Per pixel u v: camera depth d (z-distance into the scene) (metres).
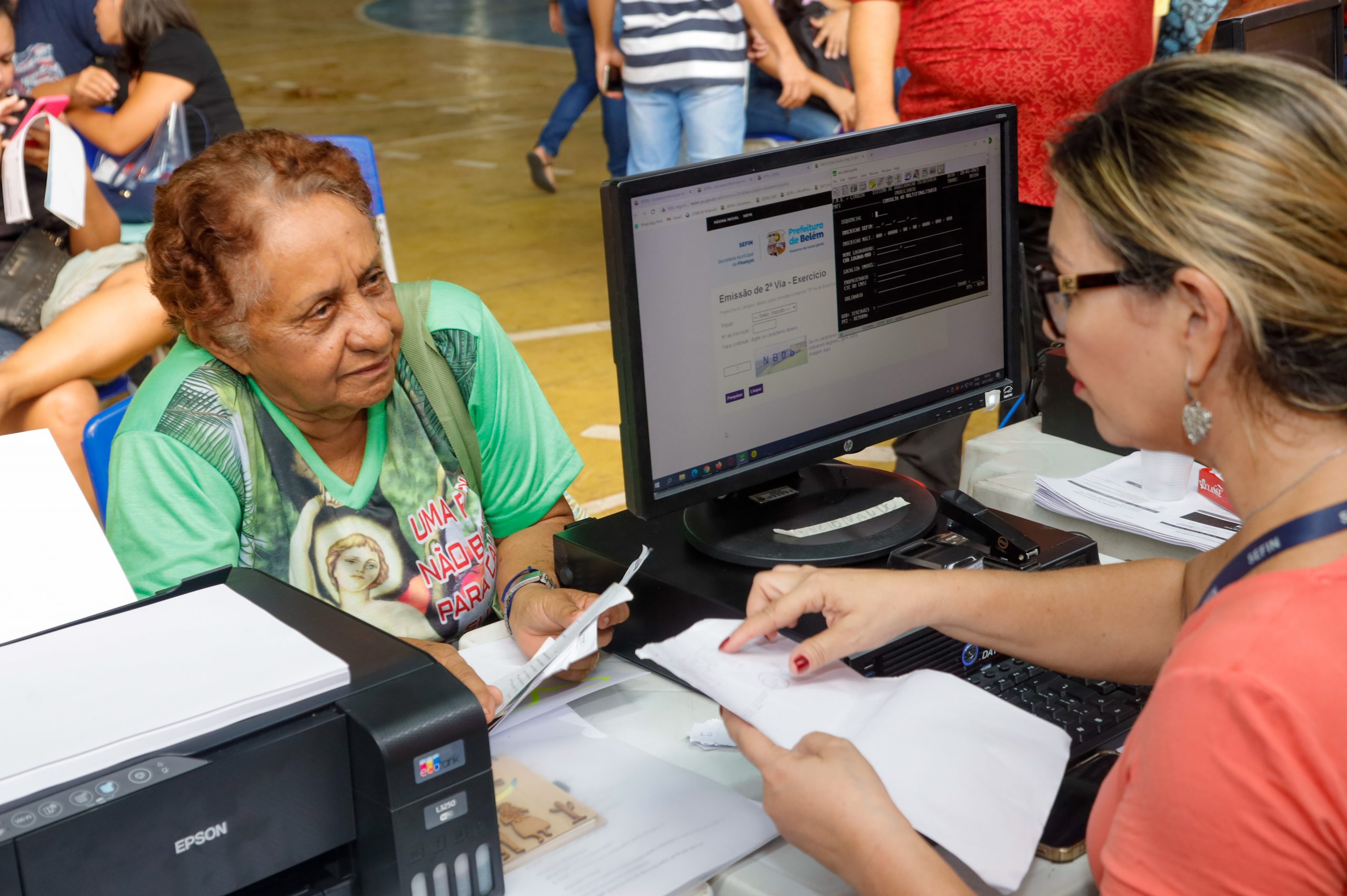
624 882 0.94
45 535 1.08
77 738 0.80
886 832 0.83
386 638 0.96
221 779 0.81
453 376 1.47
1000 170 1.40
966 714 0.97
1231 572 0.76
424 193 6.83
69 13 3.25
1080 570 1.12
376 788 0.86
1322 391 0.71
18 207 2.63
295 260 1.21
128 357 2.58
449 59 11.73
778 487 1.40
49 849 0.75
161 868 0.80
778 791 0.89
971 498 1.31
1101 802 0.81
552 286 5.05
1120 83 0.80
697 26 3.93
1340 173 0.69
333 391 1.28
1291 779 0.66
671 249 1.17
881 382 1.37
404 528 1.41
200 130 3.17
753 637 1.05
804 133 4.19
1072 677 1.18
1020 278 1.46
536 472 1.56
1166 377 0.78
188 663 0.90
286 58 12.20
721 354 1.23
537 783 1.07
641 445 1.19
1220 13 2.66
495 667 1.29
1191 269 0.72
